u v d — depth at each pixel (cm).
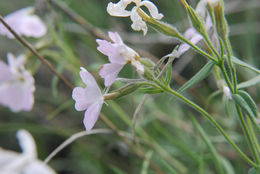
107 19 55
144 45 56
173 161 42
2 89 42
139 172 44
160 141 45
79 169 47
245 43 49
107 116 46
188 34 36
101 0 56
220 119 44
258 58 47
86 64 52
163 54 56
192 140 45
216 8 32
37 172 30
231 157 42
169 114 47
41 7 44
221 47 33
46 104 54
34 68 42
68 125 52
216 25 32
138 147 41
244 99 33
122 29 55
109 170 45
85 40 51
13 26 43
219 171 37
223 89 35
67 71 55
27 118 53
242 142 42
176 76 44
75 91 33
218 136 43
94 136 46
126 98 46
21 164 30
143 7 56
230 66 33
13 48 60
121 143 43
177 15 51
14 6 58
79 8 53
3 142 52
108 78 33
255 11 54
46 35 44
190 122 46
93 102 33
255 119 33
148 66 33
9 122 53
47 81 57
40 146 49
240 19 52
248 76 44
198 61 44
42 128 48
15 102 43
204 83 45
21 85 42
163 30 33
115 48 33
